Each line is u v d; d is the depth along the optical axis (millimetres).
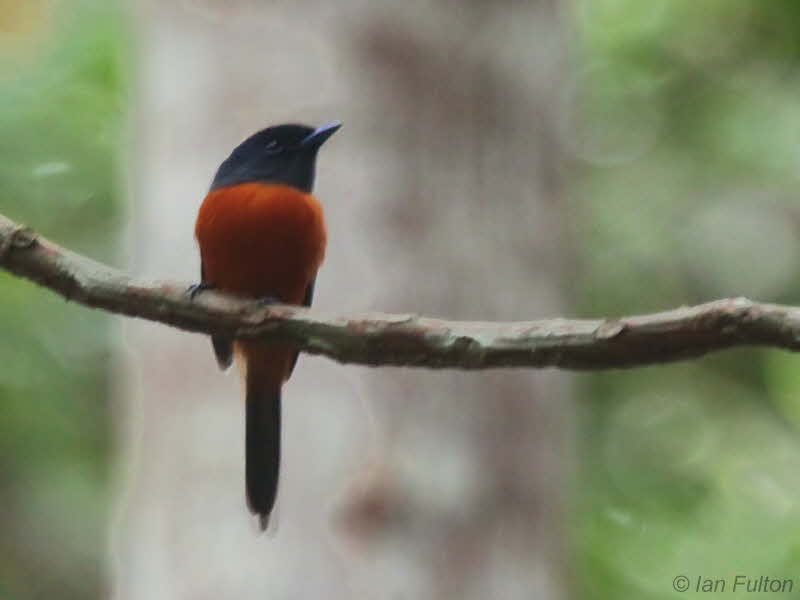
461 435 10516
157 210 11219
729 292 16344
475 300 10852
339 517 10258
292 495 10281
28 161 15070
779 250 16391
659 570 13766
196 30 11297
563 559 11031
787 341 6098
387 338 6801
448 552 10320
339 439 10352
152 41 11594
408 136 11008
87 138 15156
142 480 10781
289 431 10375
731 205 16500
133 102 11992
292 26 11117
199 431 10562
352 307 10656
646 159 16750
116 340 14844
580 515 13445
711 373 16047
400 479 10312
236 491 10422
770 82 16453
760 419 15828
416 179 10953
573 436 11453
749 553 13789
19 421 14641
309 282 9711
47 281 7359
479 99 11211
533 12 11594
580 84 15992
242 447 10508
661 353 6324
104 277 7312
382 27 11094
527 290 11094
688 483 15102
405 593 10180
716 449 15703
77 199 15250
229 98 11125
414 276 10766
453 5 11227
